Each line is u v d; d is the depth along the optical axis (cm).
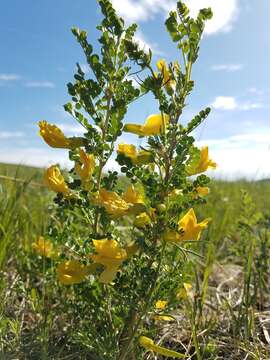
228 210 38
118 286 15
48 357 17
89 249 16
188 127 15
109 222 16
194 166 15
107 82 15
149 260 15
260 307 23
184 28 14
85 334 17
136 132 16
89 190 15
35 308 19
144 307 15
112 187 16
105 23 15
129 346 16
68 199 16
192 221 15
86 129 16
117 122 15
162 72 15
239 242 32
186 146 14
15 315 21
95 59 15
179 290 16
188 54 14
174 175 15
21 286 20
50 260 19
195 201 15
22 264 22
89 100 15
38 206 33
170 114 15
